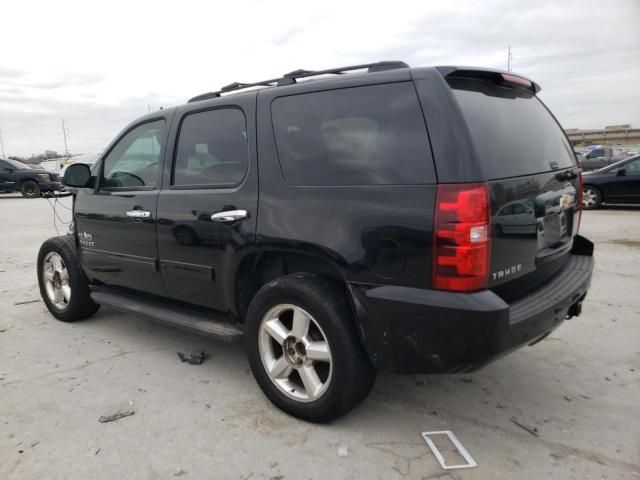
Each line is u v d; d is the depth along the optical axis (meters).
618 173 11.69
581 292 2.97
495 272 2.39
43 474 2.49
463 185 2.27
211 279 3.30
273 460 2.57
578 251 3.50
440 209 2.30
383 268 2.47
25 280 6.45
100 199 4.12
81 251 4.42
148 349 4.07
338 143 2.71
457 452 2.61
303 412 2.87
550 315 2.61
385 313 2.47
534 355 3.78
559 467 2.48
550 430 2.80
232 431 2.84
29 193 20.66
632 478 2.39
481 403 3.11
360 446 2.67
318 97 2.83
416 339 2.42
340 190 2.64
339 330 2.63
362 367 2.67
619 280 5.68
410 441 2.71
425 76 2.47
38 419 3.00
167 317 3.66
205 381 3.47
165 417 3.00
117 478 2.46
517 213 2.52
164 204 3.53
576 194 3.31
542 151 2.94
